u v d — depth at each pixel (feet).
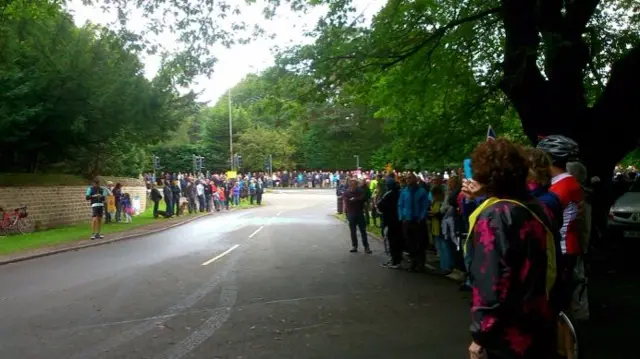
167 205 98.53
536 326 8.35
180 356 19.76
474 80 53.72
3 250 50.49
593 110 37.24
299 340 21.68
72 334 22.70
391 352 20.08
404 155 55.77
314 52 45.88
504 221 8.38
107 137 87.35
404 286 33.09
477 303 8.41
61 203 81.61
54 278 36.47
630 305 26.43
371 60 46.16
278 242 59.00
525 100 36.96
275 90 48.32
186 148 251.19
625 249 39.78
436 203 37.63
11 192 70.38
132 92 81.10
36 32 76.02
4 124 70.03
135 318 25.35
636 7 51.37
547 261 8.57
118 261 44.70
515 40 37.19
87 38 81.61
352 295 30.42
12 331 23.21
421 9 44.34
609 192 38.45
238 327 23.68
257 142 245.45
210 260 45.03
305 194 199.93
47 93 76.18
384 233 43.06
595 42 39.45
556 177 16.69
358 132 198.29
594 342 20.70
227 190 124.47
